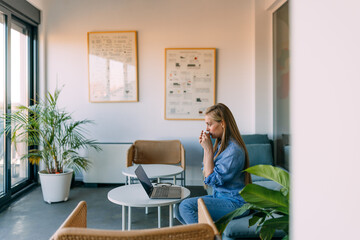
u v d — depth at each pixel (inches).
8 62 146.9
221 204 79.6
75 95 183.5
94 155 178.4
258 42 172.6
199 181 181.3
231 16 177.3
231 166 79.4
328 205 17.3
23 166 171.9
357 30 15.2
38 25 180.5
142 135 182.2
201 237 39.8
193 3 178.1
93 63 181.0
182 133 180.7
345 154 16.0
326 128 17.5
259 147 152.6
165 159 165.5
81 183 186.4
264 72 173.2
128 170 120.3
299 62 20.4
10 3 145.6
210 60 177.5
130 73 180.2
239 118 178.9
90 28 181.6
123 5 180.2
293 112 21.2
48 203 147.9
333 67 16.9
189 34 178.4
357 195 15.2
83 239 37.7
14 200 152.2
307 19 19.4
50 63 183.2
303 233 19.9
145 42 180.1
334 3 16.8
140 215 132.5
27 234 112.0
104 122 183.3
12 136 148.8
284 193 52.4
